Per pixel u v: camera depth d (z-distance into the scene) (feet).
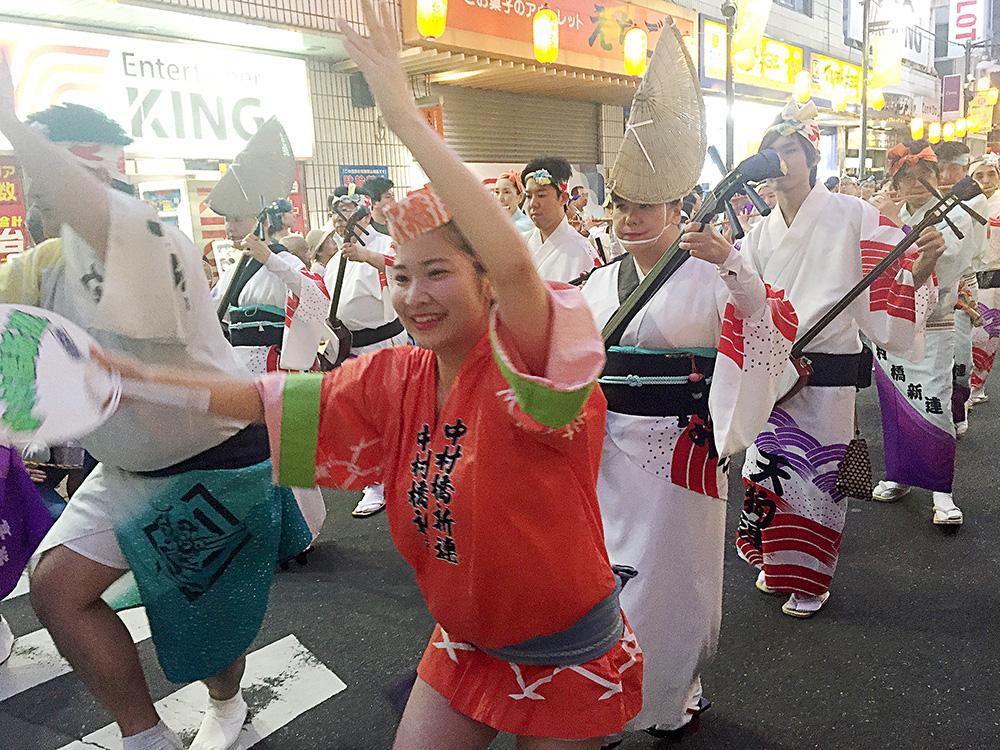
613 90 29.58
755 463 9.84
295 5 18.48
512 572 4.10
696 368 6.77
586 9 25.73
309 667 9.11
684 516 6.81
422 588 4.57
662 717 7.13
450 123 27.48
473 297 3.93
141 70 16.61
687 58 6.30
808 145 9.22
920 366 12.23
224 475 6.21
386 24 3.46
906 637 9.25
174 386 4.34
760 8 29.76
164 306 5.17
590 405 4.23
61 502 8.63
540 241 12.41
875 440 17.33
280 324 12.36
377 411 4.42
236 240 11.07
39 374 3.67
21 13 15.01
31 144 4.76
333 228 14.92
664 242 6.90
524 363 3.66
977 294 18.88
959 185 9.04
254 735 7.94
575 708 4.34
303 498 7.72
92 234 4.92
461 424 4.06
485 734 4.70
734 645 9.23
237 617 6.70
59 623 6.03
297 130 20.72
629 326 6.89
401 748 4.66
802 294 9.43
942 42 73.77
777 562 9.82
